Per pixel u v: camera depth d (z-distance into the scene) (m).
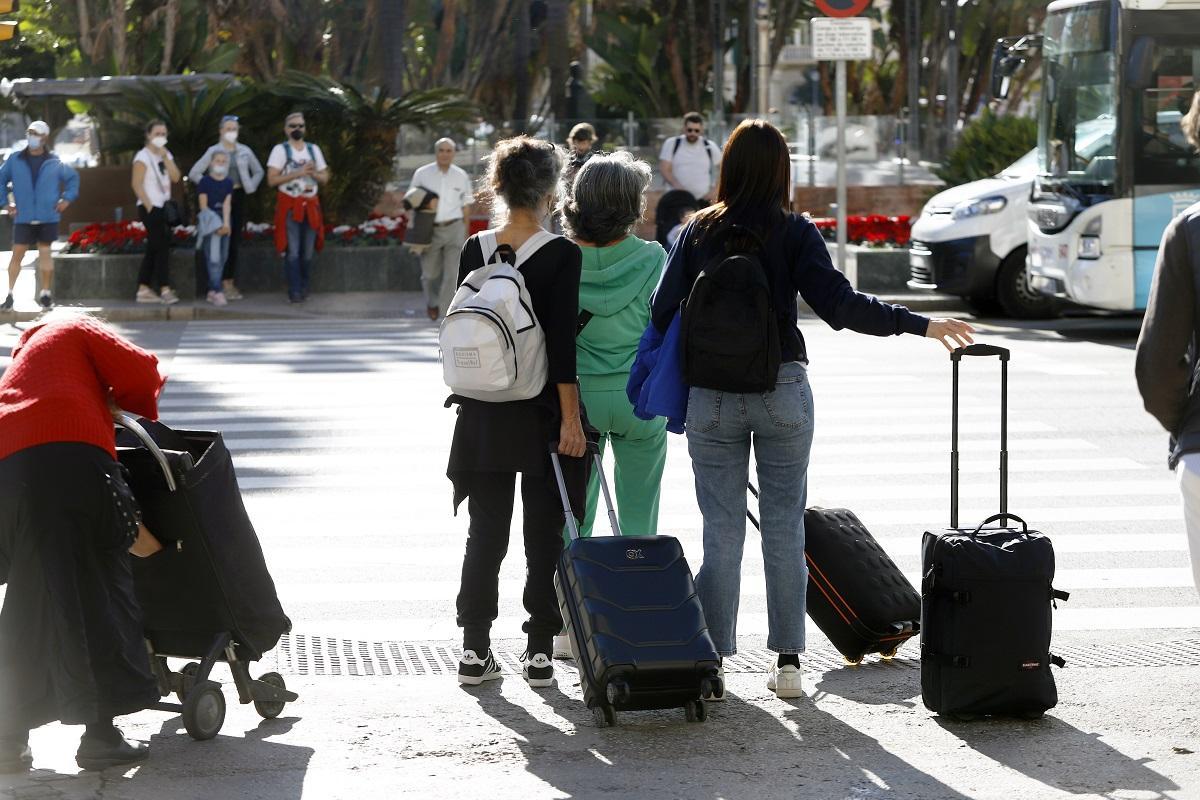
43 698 7.34
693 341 7.95
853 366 22.56
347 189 37.62
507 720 8.20
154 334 27.05
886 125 45.78
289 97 37.00
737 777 7.33
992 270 28.52
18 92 44.59
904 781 7.24
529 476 8.65
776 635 8.46
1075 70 25.47
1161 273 6.43
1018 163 30.33
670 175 29.77
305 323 28.88
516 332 8.26
